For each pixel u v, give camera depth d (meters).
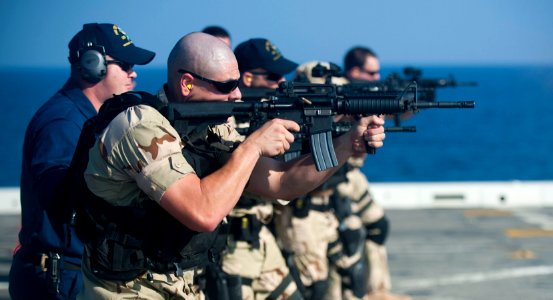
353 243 9.23
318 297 8.88
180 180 4.88
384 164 86.19
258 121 5.46
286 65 8.73
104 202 5.16
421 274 11.79
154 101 5.20
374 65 11.98
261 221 7.64
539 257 12.63
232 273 7.46
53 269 6.23
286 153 6.77
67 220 5.43
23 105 172.25
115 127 5.00
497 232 14.11
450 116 147.88
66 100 6.48
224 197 4.91
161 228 5.16
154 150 4.90
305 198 8.77
